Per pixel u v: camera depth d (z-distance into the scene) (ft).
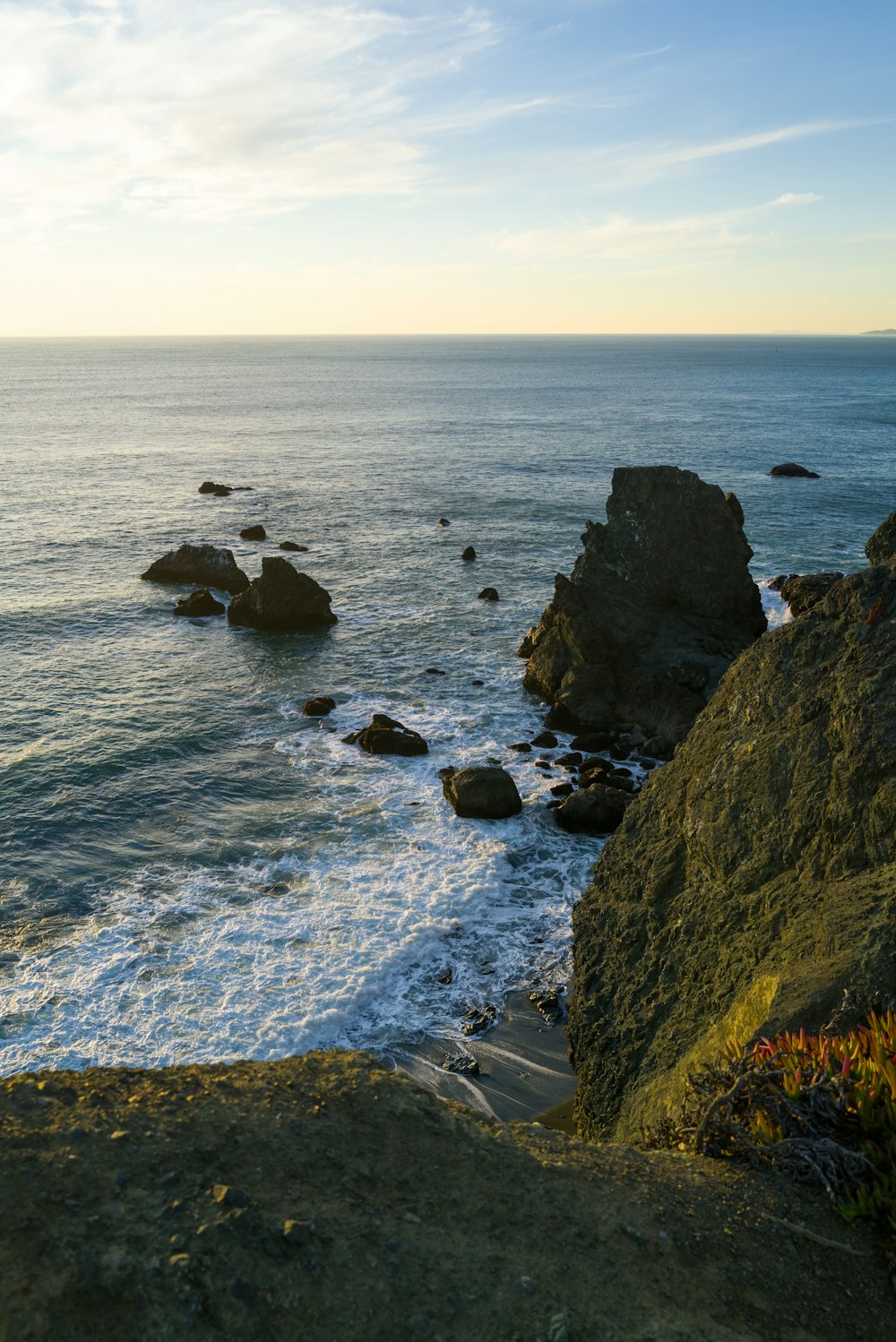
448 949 75.05
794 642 56.59
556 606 131.54
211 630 160.66
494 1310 18.04
